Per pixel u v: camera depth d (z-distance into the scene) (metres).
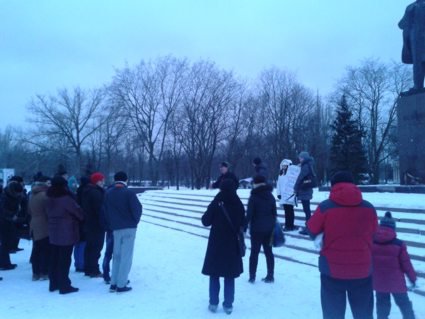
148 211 21.64
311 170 10.63
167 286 7.26
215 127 41.22
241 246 5.88
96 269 8.02
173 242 12.19
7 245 8.89
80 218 7.05
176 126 42.50
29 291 7.05
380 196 14.05
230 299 5.82
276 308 6.01
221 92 41.59
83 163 48.72
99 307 6.11
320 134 46.34
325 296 4.23
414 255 8.16
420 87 15.88
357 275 4.07
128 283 7.30
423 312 5.76
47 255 7.89
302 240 10.30
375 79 44.12
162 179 54.69
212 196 20.03
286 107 44.25
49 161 47.78
